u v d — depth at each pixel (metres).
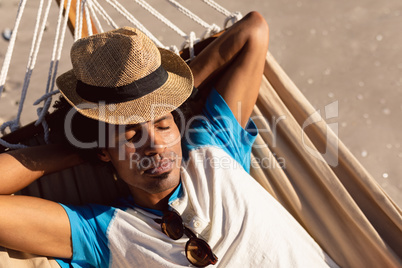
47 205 1.90
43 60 5.17
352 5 6.73
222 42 2.22
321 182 2.24
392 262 2.10
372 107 5.43
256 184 2.11
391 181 4.75
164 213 1.95
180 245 1.92
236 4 6.57
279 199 2.28
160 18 2.41
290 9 6.62
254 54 2.21
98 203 2.26
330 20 6.52
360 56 6.01
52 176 2.19
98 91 1.79
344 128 5.21
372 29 6.37
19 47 5.23
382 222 2.18
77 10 2.29
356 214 2.14
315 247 2.14
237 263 1.91
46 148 2.05
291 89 2.34
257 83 2.24
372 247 2.14
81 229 1.94
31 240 1.86
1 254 1.86
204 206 1.96
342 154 2.22
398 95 5.55
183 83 1.95
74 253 1.95
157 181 1.88
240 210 1.94
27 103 4.83
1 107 4.75
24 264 1.90
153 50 1.82
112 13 5.66
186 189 2.00
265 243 1.93
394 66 5.89
